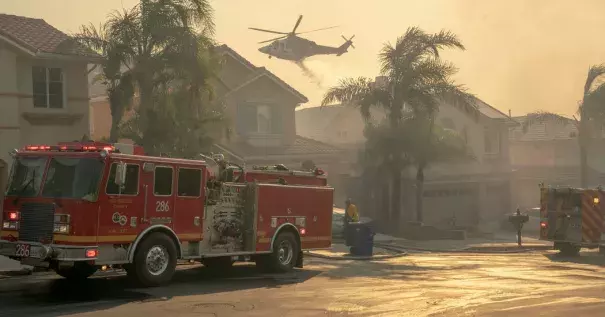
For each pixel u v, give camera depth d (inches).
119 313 394.3
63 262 462.3
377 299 458.3
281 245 630.5
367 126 1275.8
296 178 666.8
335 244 978.1
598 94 1530.5
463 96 1240.8
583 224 897.5
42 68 886.4
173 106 861.8
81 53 881.5
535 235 1450.5
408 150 1227.2
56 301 433.4
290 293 485.1
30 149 498.9
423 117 1237.7
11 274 560.7
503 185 1726.1
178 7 829.2
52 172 477.4
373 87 1259.2
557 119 1647.4
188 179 537.0
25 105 865.5
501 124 1701.5
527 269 688.4
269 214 617.6
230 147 1231.5
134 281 525.0
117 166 470.6
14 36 834.2
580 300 460.8
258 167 645.3
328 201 693.9
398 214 1246.3
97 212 466.3
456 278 593.0
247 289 505.4
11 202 483.5
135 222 492.1
